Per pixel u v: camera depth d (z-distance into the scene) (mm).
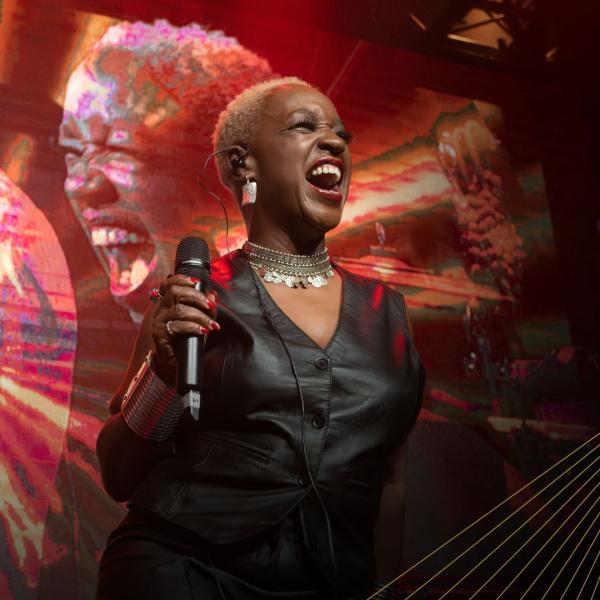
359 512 1254
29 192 3424
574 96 4852
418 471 3617
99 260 3445
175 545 1168
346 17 4414
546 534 3670
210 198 3744
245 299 1360
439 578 3375
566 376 4113
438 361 3916
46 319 3264
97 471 3121
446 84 4574
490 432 3840
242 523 1156
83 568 2953
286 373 1253
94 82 3721
